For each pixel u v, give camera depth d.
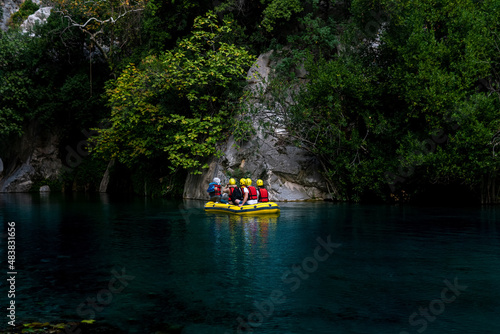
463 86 16.38
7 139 34.50
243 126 20.14
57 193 29.84
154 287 6.30
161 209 17.16
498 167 17.20
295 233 10.86
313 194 20.89
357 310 5.34
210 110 22.36
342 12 22.70
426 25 17.84
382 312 5.26
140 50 26.91
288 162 20.81
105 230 11.61
